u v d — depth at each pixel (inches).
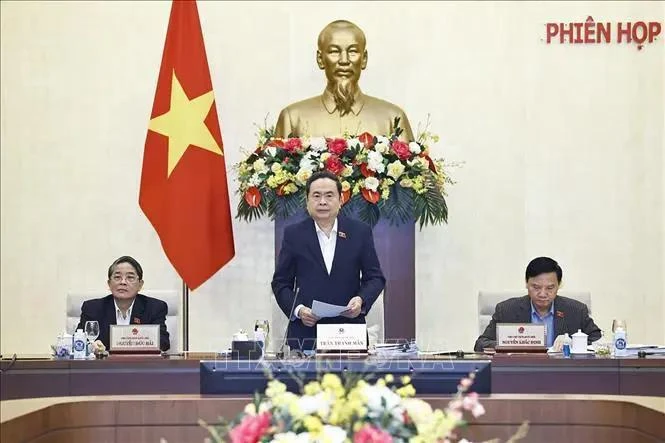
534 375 211.5
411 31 360.5
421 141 326.0
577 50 359.6
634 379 211.6
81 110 360.2
